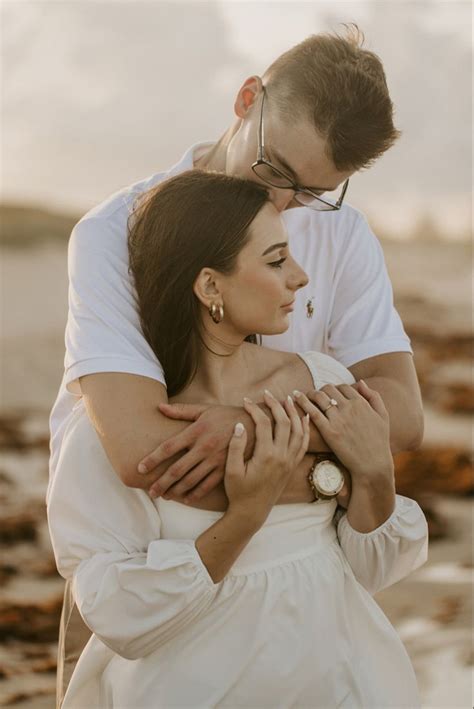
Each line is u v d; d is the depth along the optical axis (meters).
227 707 2.10
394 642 2.30
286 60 2.36
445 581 5.06
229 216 2.12
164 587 2.03
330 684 2.15
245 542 2.09
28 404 9.22
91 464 2.18
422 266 12.92
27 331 10.61
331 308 2.71
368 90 2.28
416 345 10.80
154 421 2.14
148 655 2.14
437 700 3.43
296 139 2.28
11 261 12.12
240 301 2.15
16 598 5.38
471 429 8.60
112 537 2.14
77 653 2.50
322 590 2.18
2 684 4.26
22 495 7.22
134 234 2.23
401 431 2.45
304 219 2.69
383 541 2.27
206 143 2.67
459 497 7.06
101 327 2.24
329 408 2.21
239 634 2.12
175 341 2.21
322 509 2.24
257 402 2.26
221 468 2.10
